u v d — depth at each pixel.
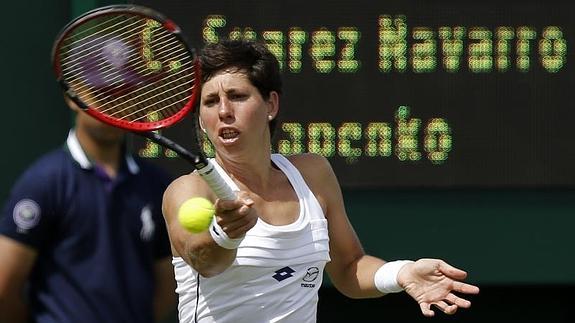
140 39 15.22
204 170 12.47
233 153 14.11
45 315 14.70
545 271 23.83
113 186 14.84
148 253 15.04
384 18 23.02
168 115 14.67
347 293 15.75
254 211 12.44
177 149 12.80
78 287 14.63
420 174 23.11
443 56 23.08
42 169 14.68
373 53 22.98
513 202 23.78
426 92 23.06
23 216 14.54
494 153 23.19
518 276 23.81
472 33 23.11
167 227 13.93
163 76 15.06
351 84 22.98
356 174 23.02
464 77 23.11
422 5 23.05
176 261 14.24
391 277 14.95
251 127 14.09
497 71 23.16
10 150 23.62
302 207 14.39
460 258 23.77
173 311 23.92
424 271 14.66
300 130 22.91
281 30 22.91
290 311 14.18
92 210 14.69
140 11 13.33
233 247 12.75
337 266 15.64
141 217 14.98
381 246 23.67
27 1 23.67
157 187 15.25
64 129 23.73
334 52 22.97
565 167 23.25
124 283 14.82
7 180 23.61
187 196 13.64
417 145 23.08
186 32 22.81
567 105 23.22
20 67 23.67
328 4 22.95
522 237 23.78
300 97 22.91
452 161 23.14
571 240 23.80
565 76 23.20
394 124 23.05
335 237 15.37
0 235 14.64
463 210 23.73
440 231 23.70
